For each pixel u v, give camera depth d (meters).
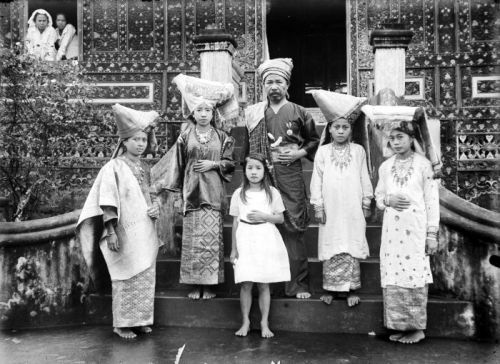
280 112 4.25
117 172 3.90
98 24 8.22
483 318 3.79
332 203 3.89
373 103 5.31
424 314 3.61
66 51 8.39
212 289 4.34
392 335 3.73
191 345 3.60
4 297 4.13
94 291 4.34
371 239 4.61
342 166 3.93
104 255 3.89
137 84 8.12
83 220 3.93
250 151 4.27
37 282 4.19
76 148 6.46
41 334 3.96
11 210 6.05
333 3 10.87
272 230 3.84
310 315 3.96
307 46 11.56
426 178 3.66
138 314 3.83
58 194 6.72
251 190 3.95
